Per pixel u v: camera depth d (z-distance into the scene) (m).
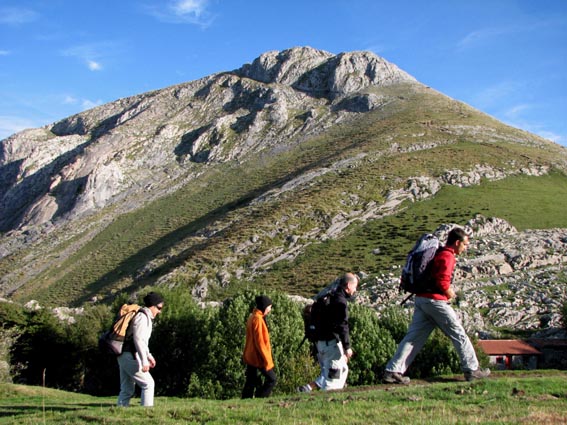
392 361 10.98
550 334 37.78
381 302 44.03
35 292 93.19
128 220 123.81
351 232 75.94
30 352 33.28
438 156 108.00
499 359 33.53
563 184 96.50
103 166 144.50
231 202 113.12
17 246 124.69
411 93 179.75
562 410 8.05
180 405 9.91
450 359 24.28
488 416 7.84
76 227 125.56
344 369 11.25
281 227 80.50
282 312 23.77
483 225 66.25
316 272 63.31
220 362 23.69
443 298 10.48
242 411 8.88
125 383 10.38
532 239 58.28
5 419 9.40
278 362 22.17
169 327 27.81
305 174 108.88
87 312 36.03
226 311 24.59
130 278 82.75
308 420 7.98
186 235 98.00
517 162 104.94
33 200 152.88
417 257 10.58
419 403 8.96
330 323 11.10
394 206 84.06
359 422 7.74
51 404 12.12
